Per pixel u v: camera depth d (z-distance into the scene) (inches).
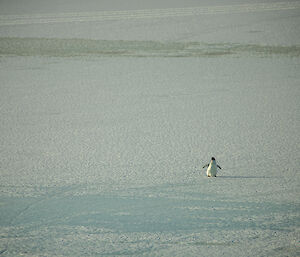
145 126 1718.8
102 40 3853.3
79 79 2588.6
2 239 748.0
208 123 1737.2
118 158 1331.2
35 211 889.5
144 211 887.1
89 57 3213.6
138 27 4512.8
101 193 1011.3
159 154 1366.9
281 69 2733.8
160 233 771.4
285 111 1877.5
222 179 1111.6
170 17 5162.4
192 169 1207.6
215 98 2145.7
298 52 3211.1
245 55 3171.8
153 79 2578.7
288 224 804.0
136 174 1169.4
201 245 719.7
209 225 806.5
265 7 5585.6
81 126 1727.4
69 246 718.5
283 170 1172.5
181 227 799.1
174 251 699.4
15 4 6850.4
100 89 2359.7
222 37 3875.5
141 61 3075.8
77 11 5994.1
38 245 722.2
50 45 3636.8
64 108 1994.3
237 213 868.0
